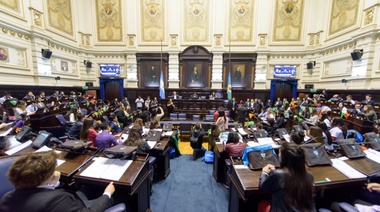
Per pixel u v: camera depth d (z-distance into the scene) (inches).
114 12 460.4
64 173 69.0
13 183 41.4
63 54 401.1
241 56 461.4
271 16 448.8
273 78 467.2
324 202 81.0
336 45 381.7
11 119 168.2
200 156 184.5
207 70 470.3
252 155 80.9
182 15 455.5
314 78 445.1
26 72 318.3
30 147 91.4
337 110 264.4
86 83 466.0
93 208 50.0
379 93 284.5
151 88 465.4
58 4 383.6
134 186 67.9
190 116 296.2
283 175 52.4
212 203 109.3
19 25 300.5
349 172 73.5
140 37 466.6
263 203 69.2
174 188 124.9
